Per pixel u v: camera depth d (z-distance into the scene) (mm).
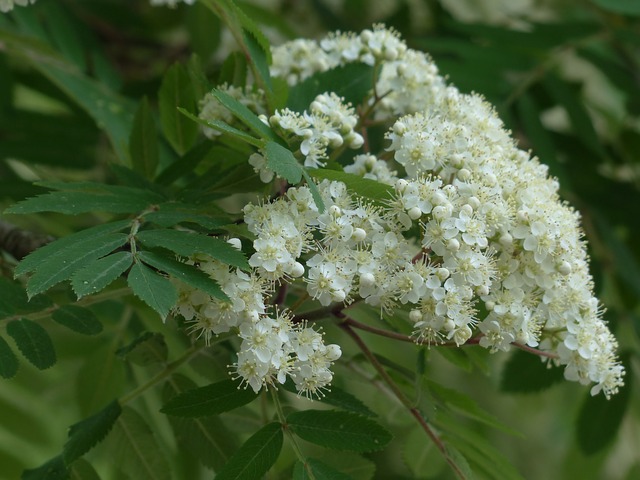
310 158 361
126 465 384
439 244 354
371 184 347
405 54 419
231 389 348
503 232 361
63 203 351
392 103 417
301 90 405
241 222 361
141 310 434
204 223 346
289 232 343
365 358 408
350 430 345
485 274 354
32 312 361
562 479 511
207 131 399
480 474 401
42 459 500
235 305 336
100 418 374
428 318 355
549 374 462
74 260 322
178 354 442
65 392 500
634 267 511
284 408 370
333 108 377
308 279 345
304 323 352
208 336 344
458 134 373
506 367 464
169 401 345
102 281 314
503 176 370
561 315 369
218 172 392
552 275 365
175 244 328
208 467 386
